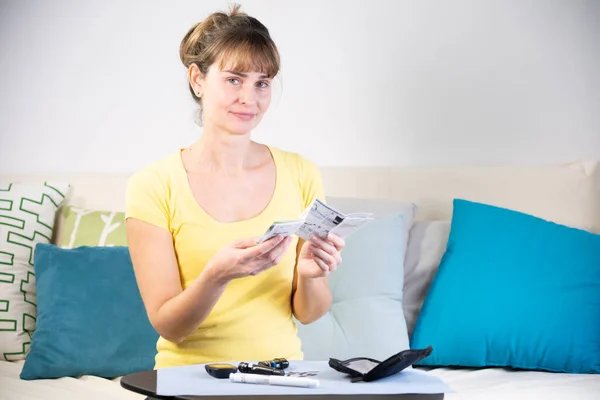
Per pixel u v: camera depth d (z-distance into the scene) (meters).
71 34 3.41
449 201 2.96
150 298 1.82
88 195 3.20
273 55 1.85
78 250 2.81
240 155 1.92
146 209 1.88
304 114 3.24
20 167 3.44
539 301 2.50
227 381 1.51
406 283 2.77
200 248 1.86
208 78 1.86
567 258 2.55
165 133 3.34
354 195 3.05
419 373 1.61
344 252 2.70
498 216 2.69
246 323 1.84
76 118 3.40
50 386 2.48
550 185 2.85
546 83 3.01
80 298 2.69
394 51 3.16
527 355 2.47
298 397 1.41
